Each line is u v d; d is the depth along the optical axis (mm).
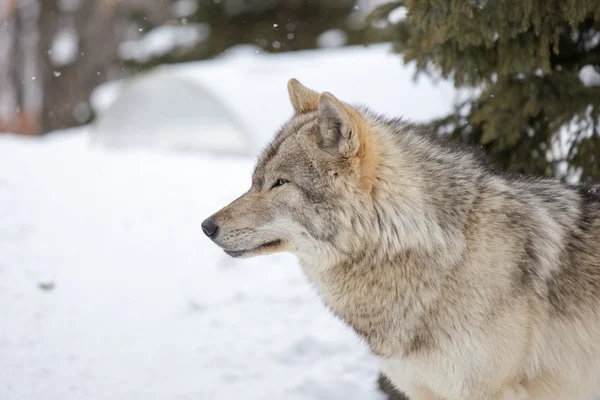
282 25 38812
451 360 7281
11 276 12469
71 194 17797
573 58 10250
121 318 11320
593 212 7754
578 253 7543
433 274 7242
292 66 27406
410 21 9547
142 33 40812
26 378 9328
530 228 7395
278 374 9844
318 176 7465
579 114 9734
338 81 23719
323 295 7895
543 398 7676
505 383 7324
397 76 23062
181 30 39750
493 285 7113
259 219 7668
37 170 20141
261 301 12086
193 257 13930
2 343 10133
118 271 13156
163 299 12102
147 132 25625
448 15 9031
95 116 34875
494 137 9938
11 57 53688
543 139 10133
